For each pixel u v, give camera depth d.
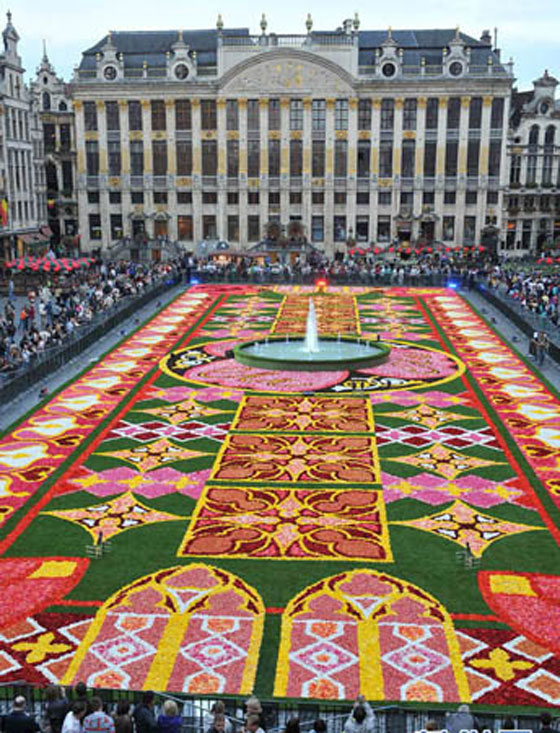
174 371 44.50
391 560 23.05
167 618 20.16
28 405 37.94
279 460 30.77
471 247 93.88
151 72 99.38
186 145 100.69
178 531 24.81
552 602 20.89
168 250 99.00
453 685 17.61
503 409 37.50
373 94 97.69
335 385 41.56
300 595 21.20
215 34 104.69
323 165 100.25
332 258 101.81
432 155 99.38
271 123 99.38
